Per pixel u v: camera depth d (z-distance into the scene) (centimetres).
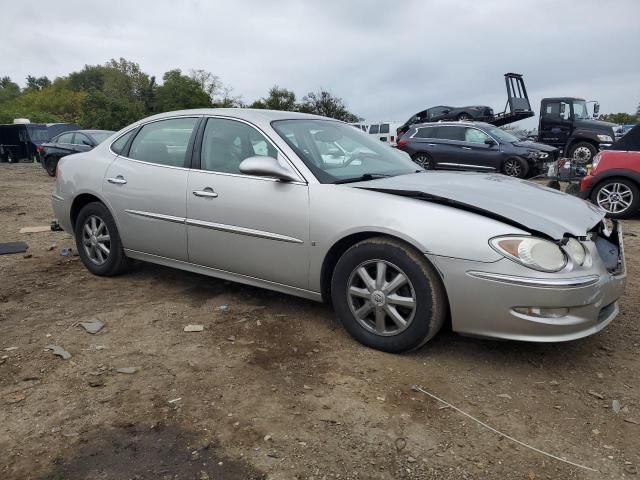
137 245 459
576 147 1752
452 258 302
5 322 385
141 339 357
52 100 7812
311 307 414
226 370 315
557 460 238
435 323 316
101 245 489
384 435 254
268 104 5534
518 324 295
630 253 622
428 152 1498
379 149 452
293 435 253
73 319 391
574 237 310
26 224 788
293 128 404
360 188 347
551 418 270
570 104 1769
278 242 368
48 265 543
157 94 5838
